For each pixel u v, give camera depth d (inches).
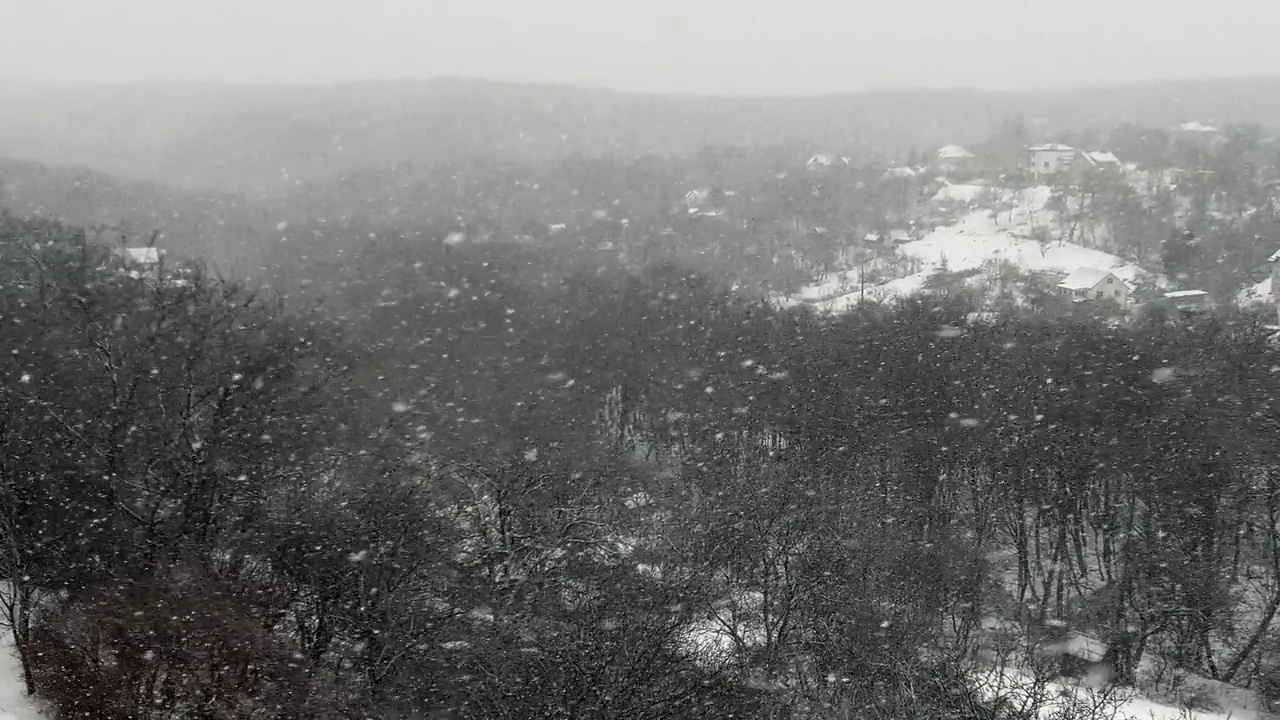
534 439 1974.7
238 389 1378.0
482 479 1475.1
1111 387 1926.7
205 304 1692.9
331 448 1545.3
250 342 1652.3
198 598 1056.8
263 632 1043.9
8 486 1138.7
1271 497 1592.0
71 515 1190.3
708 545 1348.4
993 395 1983.3
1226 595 1515.7
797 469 1743.4
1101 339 2185.0
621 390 2566.4
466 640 1072.2
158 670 973.2
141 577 1114.1
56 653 1000.9
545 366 2556.6
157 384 1348.4
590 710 881.5
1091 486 1771.7
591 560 1285.7
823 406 2034.9
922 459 1824.6
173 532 1190.9
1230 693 1425.9
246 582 1159.6
